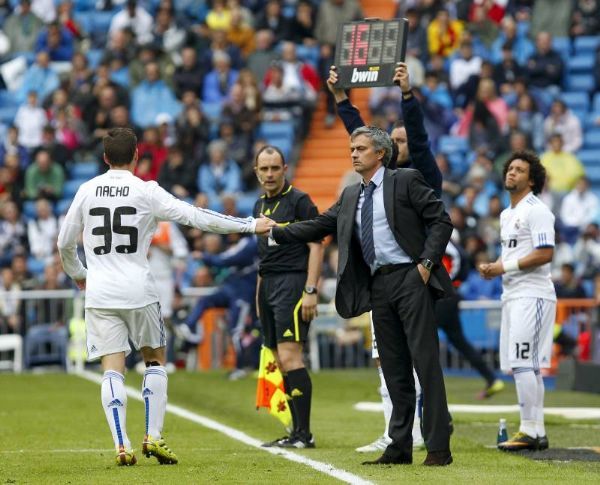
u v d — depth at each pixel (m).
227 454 33.53
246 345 61.31
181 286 70.50
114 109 84.69
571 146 80.31
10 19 98.88
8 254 76.38
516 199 36.12
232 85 87.38
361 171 30.53
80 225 31.03
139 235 30.61
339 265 30.52
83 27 98.50
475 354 53.41
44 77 93.25
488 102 80.56
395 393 30.70
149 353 31.11
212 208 78.62
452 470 29.12
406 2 89.88
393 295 30.14
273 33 89.75
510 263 35.44
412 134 32.97
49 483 27.56
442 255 29.83
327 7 89.19
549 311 35.53
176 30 92.00
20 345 66.31
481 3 88.50
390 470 29.19
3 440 37.78
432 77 84.38
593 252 71.44
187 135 80.12
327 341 67.62
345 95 34.72
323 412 47.19
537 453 33.94
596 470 29.78
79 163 85.25
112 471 29.45
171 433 39.75
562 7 88.75
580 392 56.00
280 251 36.25
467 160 79.62
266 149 36.41
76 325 66.38
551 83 84.06
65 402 50.09
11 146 85.12
